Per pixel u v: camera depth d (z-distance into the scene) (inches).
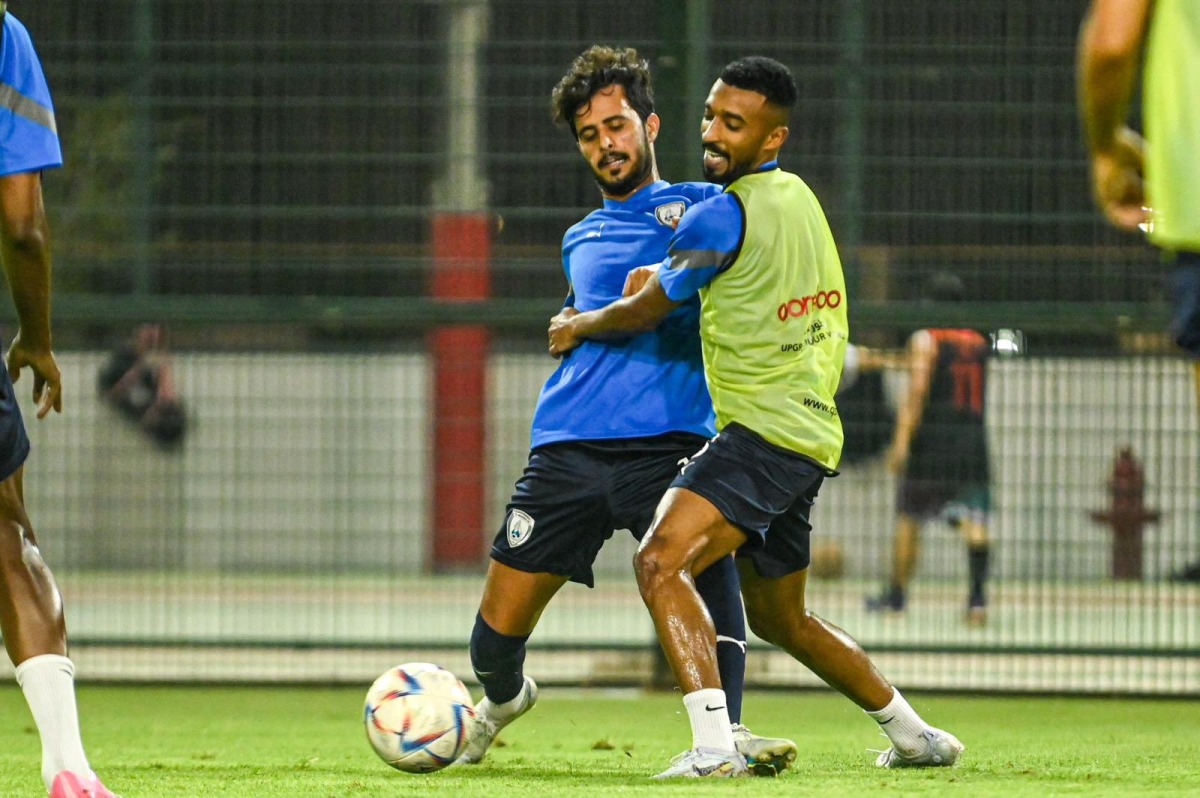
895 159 1098.7
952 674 1130.0
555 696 1042.1
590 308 649.0
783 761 579.2
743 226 579.2
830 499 1665.8
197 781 594.9
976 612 1332.4
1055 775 603.8
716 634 589.0
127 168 1198.9
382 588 1763.0
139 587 1609.3
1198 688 1080.2
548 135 1188.5
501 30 1173.7
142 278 1148.5
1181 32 428.1
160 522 1786.4
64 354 1760.6
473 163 1175.6
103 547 1781.5
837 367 600.7
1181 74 426.9
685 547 568.1
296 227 1393.9
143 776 619.5
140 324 1086.4
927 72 1100.5
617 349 636.1
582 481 629.6
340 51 1191.6
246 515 1785.2
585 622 1524.4
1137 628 1400.1
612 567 1787.6
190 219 1230.9
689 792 518.6
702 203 589.3
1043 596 1524.4
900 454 1312.7
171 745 784.9
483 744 665.6
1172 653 1063.0
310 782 585.3
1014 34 1103.0
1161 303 1097.4
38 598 484.7
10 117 502.0
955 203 1109.7
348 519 1716.3
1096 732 849.5
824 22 1104.8
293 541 1781.5
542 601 642.8
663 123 1035.3
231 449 1788.9
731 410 583.8
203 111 1185.4
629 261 645.3
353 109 1195.9
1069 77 1098.1
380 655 1234.6
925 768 637.3
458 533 1665.8
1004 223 1106.1
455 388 1710.1
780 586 613.6
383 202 1209.4
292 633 1449.3
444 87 1195.3
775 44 1083.3
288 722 897.5
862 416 1469.0
